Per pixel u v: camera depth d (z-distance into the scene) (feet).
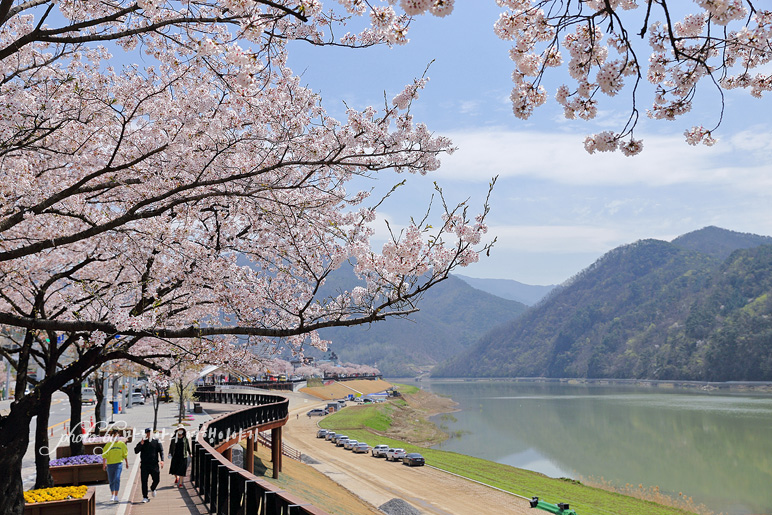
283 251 34.47
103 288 35.29
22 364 40.96
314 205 31.91
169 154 30.01
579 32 16.89
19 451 34.42
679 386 574.15
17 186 29.14
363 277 27.89
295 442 187.93
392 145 29.22
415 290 25.08
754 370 538.88
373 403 353.31
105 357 37.40
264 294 35.27
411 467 148.46
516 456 200.03
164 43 29.09
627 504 120.57
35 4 22.35
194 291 36.04
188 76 29.99
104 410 87.35
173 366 42.09
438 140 29.40
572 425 284.41
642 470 171.01
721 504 130.00
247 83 21.72
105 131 32.60
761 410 314.55
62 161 32.24
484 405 422.82
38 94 30.35
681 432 243.19
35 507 38.29
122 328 27.25
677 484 150.71
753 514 121.08
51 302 45.73
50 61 32.40
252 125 30.76
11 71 29.94
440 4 13.75
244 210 33.55
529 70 17.33
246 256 36.78
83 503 39.37
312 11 20.83
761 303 615.16
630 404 381.40
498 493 121.19
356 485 123.44
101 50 34.63
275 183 30.04
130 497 48.75
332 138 29.81
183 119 28.66
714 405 353.72
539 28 16.87
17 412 34.45
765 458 181.78
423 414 353.72
